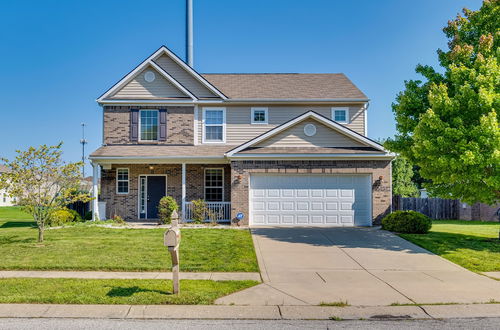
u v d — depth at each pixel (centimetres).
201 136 1958
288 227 1584
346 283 805
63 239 1255
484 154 1071
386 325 575
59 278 809
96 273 863
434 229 1700
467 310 640
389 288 770
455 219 2347
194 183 1941
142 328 557
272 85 2161
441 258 1048
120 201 1917
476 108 1109
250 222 1634
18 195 1194
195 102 1945
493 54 1202
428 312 630
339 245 1214
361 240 1293
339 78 2289
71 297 669
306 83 2198
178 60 2008
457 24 1335
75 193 1647
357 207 1639
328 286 782
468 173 1124
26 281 779
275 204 1644
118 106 1928
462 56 1224
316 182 1648
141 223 1761
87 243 1181
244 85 2152
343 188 1645
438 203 2350
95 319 592
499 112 1112
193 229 1503
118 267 895
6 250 1075
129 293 696
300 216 1641
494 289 764
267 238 1319
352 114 2011
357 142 1681
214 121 1980
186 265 927
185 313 616
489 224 2022
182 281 790
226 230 1480
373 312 629
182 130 1944
